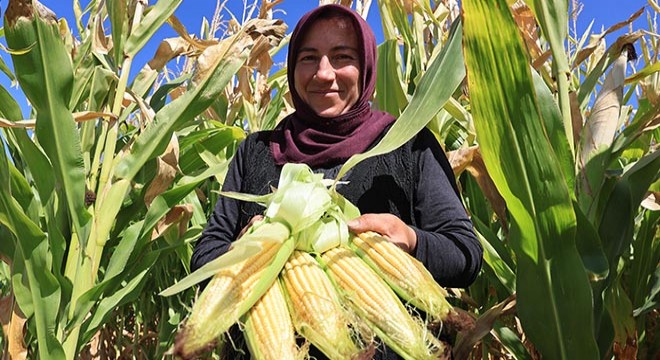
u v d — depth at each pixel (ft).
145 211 12.50
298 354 4.92
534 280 7.14
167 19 10.77
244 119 16.71
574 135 8.77
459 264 6.33
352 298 5.34
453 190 7.10
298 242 5.73
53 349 8.40
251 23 11.80
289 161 7.45
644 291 9.93
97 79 10.11
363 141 7.33
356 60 7.62
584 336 6.86
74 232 9.21
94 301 8.88
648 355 9.95
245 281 5.17
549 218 6.70
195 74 9.88
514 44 6.10
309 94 7.62
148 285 14.40
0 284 13.39
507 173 6.71
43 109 8.41
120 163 9.59
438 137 10.86
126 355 15.56
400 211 7.00
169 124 9.72
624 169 8.63
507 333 9.08
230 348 6.84
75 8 12.51
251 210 7.39
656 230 9.98
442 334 6.27
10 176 8.64
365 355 4.87
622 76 8.34
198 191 13.46
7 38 8.14
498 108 6.46
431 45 14.03
